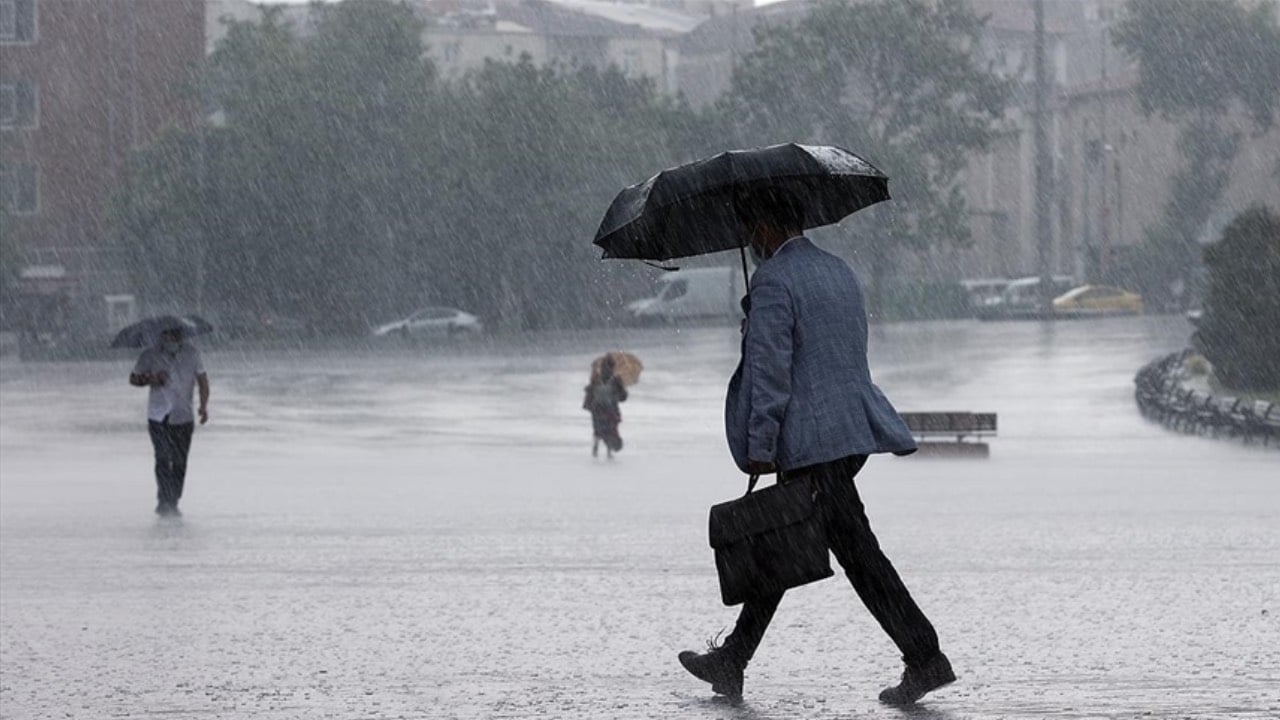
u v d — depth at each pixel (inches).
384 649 861.8
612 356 2623.0
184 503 1873.8
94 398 4005.9
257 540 1466.5
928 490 1966.0
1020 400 3703.3
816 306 640.4
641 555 1315.2
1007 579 1118.4
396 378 4562.0
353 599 1065.5
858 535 647.1
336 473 2329.0
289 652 855.1
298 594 1094.4
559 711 679.1
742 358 650.2
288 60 7357.3
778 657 813.9
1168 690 705.0
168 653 855.7
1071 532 1450.5
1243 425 2792.8
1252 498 1797.5
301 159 7234.3
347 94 7322.8
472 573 1204.5
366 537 1485.0
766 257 660.7
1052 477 2154.3
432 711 685.3
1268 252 3619.6
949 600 1014.4
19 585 1155.3
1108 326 7003.0
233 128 7258.9
